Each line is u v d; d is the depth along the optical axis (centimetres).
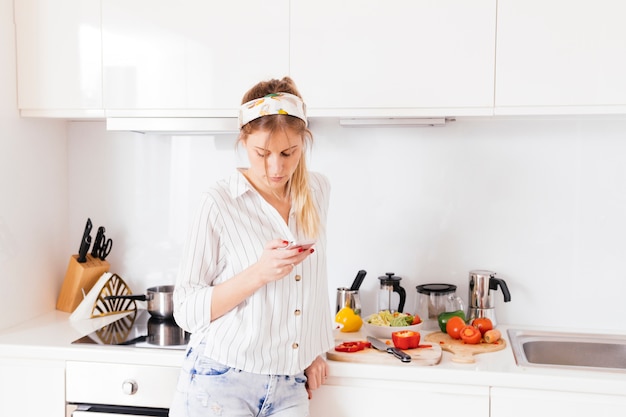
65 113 204
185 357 160
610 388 156
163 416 177
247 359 152
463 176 214
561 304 211
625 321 207
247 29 192
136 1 197
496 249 214
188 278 153
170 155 231
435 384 166
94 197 237
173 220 232
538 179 210
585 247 208
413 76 185
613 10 175
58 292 232
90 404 181
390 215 219
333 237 222
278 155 143
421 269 219
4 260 200
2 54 198
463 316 199
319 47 189
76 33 201
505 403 162
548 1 178
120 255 237
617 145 204
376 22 186
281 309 153
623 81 176
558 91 179
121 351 177
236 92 194
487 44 182
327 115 190
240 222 152
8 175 201
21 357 183
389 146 217
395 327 188
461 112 184
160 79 197
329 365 169
